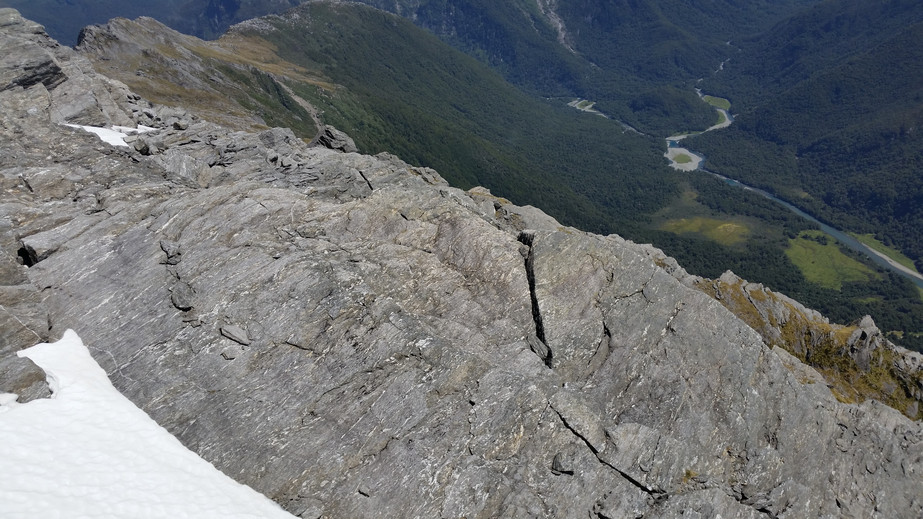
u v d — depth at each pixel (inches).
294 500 1070.4
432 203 1708.9
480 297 1507.1
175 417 1131.3
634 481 1213.1
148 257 1378.0
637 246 3294.8
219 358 1219.2
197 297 1301.7
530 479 1160.8
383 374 1234.6
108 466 977.5
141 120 2442.2
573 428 1243.2
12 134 1747.0
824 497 1524.4
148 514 927.7
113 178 1688.0
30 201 1505.9
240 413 1154.7
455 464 1135.6
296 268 1371.8
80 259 1357.0
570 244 1604.3
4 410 994.1
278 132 2551.7
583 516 1139.3
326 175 2049.7
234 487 1047.6
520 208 2721.5
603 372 1418.6
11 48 2137.1
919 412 2893.7
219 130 2401.6
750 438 1454.2
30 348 1163.3
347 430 1159.0
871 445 1713.8
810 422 1584.6
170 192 1638.8
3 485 861.8
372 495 1087.0
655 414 1378.0
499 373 1273.4
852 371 3051.2
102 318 1259.2
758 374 1571.1
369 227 1609.3
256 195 1592.0
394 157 2755.9
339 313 1304.1
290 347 1253.1
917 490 1670.8
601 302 1526.8
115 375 1173.1
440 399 1218.0
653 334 1508.4
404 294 1457.9
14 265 1269.7
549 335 1441.9
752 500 1358.3
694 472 1295.5
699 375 1481.3
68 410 1050.1
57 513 860.0
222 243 1437.0
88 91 2240.4
